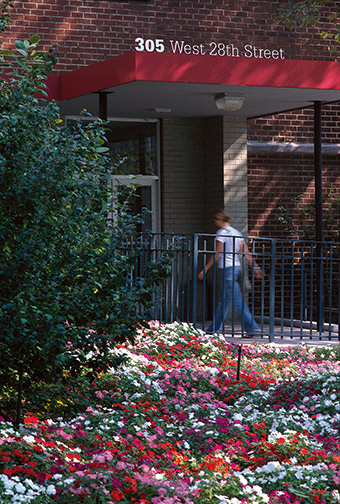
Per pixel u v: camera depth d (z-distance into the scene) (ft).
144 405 24.16
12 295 20.90
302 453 18.62
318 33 53.06
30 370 22.63
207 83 38.11
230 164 49.65
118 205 24.52
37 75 22.68
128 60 37.24
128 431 20.72
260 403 25.88
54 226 21.97
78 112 47.37
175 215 50.88
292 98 43.52
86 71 40.22
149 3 48.80
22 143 21.26
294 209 54.39
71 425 21.12
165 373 28.30
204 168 51.52
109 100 42.93
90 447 19.03
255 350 37.01
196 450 20.31
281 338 41.16
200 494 15.34
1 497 14.28
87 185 22.91
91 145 24.08
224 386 27.91
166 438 20.84
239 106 41.60
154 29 48.88
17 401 21.95
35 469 15.98
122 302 23.53
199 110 47.39
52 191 21.53
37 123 21.94
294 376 30.83
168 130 50.55
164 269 24.49
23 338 20.39
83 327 23.40
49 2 46.60
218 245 40.83
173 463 18.07
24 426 19.86
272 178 53.83
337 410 23.38
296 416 23.03
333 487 16.49
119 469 15.87
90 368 25.04
